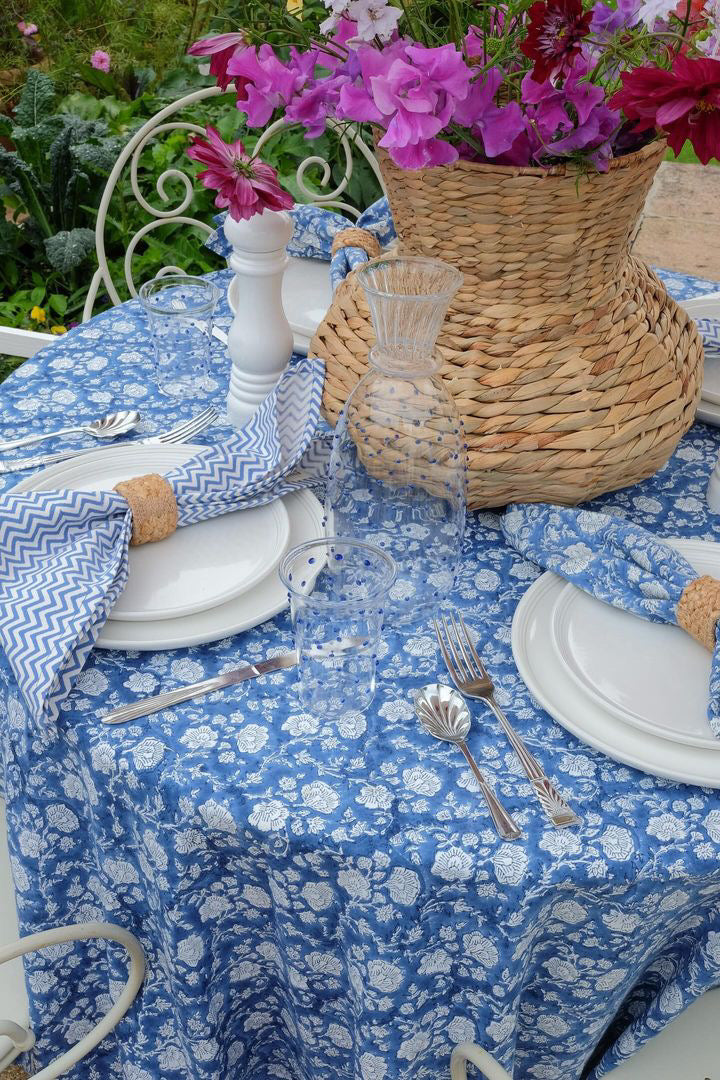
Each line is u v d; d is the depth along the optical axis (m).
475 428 1.01
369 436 0.92
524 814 0.79
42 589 0.90
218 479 1.04
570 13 0.76
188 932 0.89
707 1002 1.07
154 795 0.82
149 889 0.90
